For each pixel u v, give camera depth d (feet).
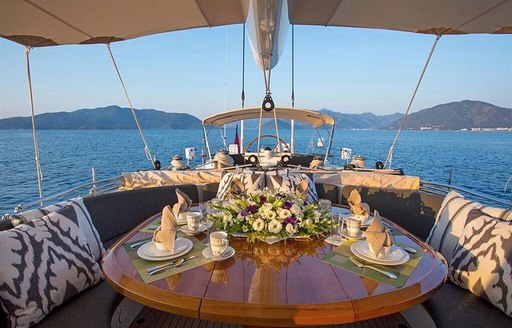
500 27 8.46
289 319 2.86
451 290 5.06
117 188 10.16
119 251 4.44
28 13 6.92
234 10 9.15
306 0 8.22
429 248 4.63
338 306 3.00
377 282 3.51
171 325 5.62
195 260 4.11
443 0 7.14
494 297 4.47
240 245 4.75
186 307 3.02
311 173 10.03
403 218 8.16
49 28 7.91
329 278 3.60
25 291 3.96
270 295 3.18
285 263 4.04
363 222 5.82
